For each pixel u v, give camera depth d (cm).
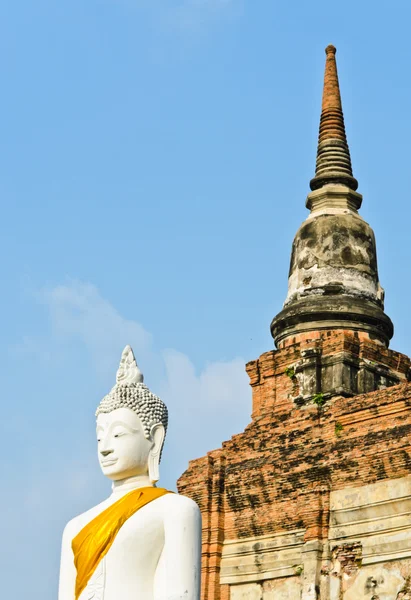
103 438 1841
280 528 4119
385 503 3903
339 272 4494
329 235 4544
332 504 4022
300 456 4119
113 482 1855
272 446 4231
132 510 1770
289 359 4394
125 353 1895
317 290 4472
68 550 1805
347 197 4659
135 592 1728
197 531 1759
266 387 4431
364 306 4434
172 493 1803
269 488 4166
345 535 3966
